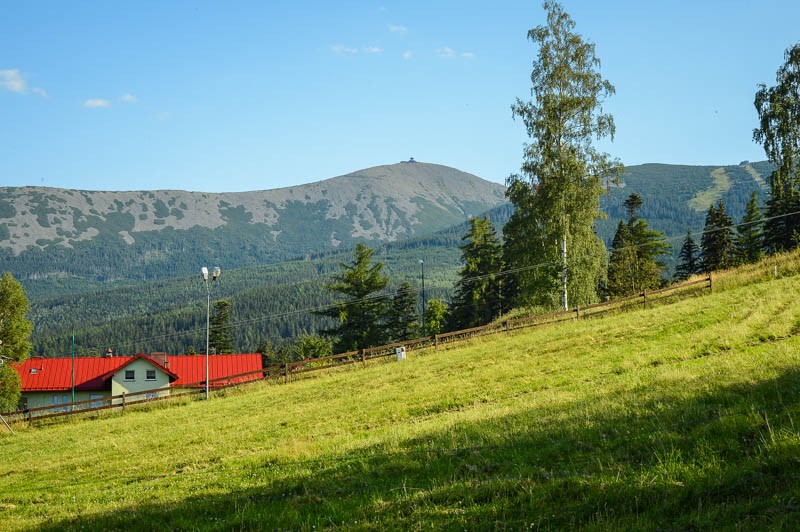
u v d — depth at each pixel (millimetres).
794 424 11758
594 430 14664
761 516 8805
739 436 12055
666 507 9711
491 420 18938
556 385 25750
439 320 107125
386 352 49594
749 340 27250
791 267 43781
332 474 15570
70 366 74938
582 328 39531
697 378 19031
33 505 18547
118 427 37906
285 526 12133
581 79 52438
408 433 19609
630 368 26141
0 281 59031
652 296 45812
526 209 53656
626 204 99750
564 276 52281
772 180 48688
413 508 11688
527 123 53375
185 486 17797
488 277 83625
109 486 20375
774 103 47250
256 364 78062
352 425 25234
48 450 33031
